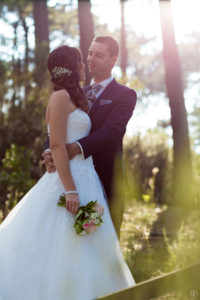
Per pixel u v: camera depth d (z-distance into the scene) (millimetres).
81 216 2443
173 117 9148
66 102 2533
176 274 1997
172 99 9195
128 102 3037
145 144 9750
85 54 8594
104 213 2639
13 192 6469
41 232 2498
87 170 2646
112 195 3068
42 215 2529
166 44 9242
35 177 7895
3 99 9883
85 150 2596
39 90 9828
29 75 10031
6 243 2547
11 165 7215
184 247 4180
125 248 4188
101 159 3055
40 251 2457
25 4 21031
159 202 8930
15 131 9484
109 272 2484
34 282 2398
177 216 6793
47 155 2631
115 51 3119
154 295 1913
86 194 2568
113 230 2648
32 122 9555
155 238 5062
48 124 2752
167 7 9094
